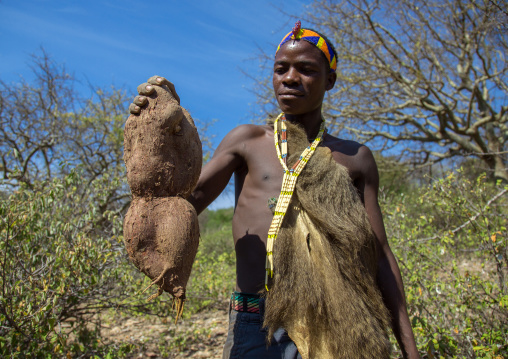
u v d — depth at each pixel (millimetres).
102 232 4023
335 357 1328
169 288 1340
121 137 10156
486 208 3236
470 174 9688
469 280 3072
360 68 10125
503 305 2709
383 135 11250
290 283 1363
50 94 9930
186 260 1351
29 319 3121
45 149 9711
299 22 1630
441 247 3311
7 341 3086
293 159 1529
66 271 3287
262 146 1695
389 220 3912
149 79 1430
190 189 1432
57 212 3674
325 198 1454
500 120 10766
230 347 1594
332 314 1340
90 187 4297
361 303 1384
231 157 1725
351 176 1692
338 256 1404
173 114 1367
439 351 2744
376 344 1355
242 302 1587
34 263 3408
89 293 3758
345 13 9688
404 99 10805
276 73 1675
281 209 1444
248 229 1612
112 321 5152
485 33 8570
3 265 2988
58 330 3510
